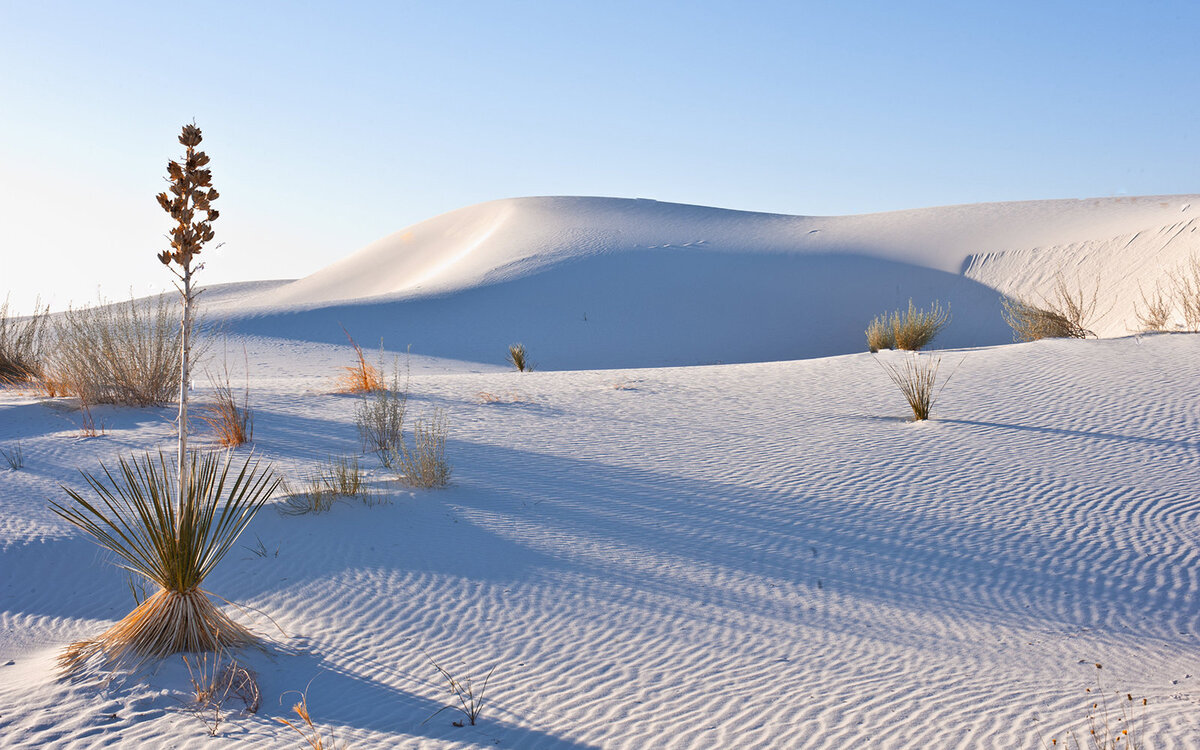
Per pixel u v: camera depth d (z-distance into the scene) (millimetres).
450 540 7746
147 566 5613
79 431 12172
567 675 5184
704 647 5637
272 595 6586
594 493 9141
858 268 53562
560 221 74938
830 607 6316
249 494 8859
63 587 6789
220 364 32406
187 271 5426
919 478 9281
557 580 6852
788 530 7938
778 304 48469
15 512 8219
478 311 45906
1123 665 5246
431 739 4273
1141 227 46156
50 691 4754
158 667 5062
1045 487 8734
